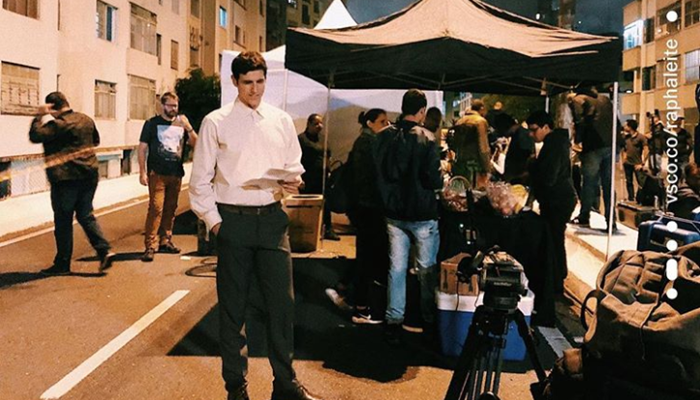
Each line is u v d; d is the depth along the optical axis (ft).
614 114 22.61
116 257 27.68
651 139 32.58
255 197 12.12
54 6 63.82
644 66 109.91
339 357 16.11
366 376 14.89
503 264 10.41
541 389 9.68
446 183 19.17
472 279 15.99
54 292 21.59
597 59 17.16
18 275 24.06
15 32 57.52
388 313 17.01
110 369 14.87
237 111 12.16
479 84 27.94
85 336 17.16
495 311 10.44
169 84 109.50
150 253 26.81
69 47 73.41
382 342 17.30
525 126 27.66
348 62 17.72
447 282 16.22
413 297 19.52
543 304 18.20
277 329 12.52
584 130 31.76
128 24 88.53
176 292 21.81
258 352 16.22
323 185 30.94
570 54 17.06
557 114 35.47
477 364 10.82
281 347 12.53
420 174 16.43
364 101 32.76
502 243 17.99
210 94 110.73
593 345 8.56
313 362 15.71
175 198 28.27
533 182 21.20
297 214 28.91
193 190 12.09
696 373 7.57
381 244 18.95
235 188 12.05
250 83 12.01
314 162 30.86
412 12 19.94
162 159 26.84
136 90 91.91
